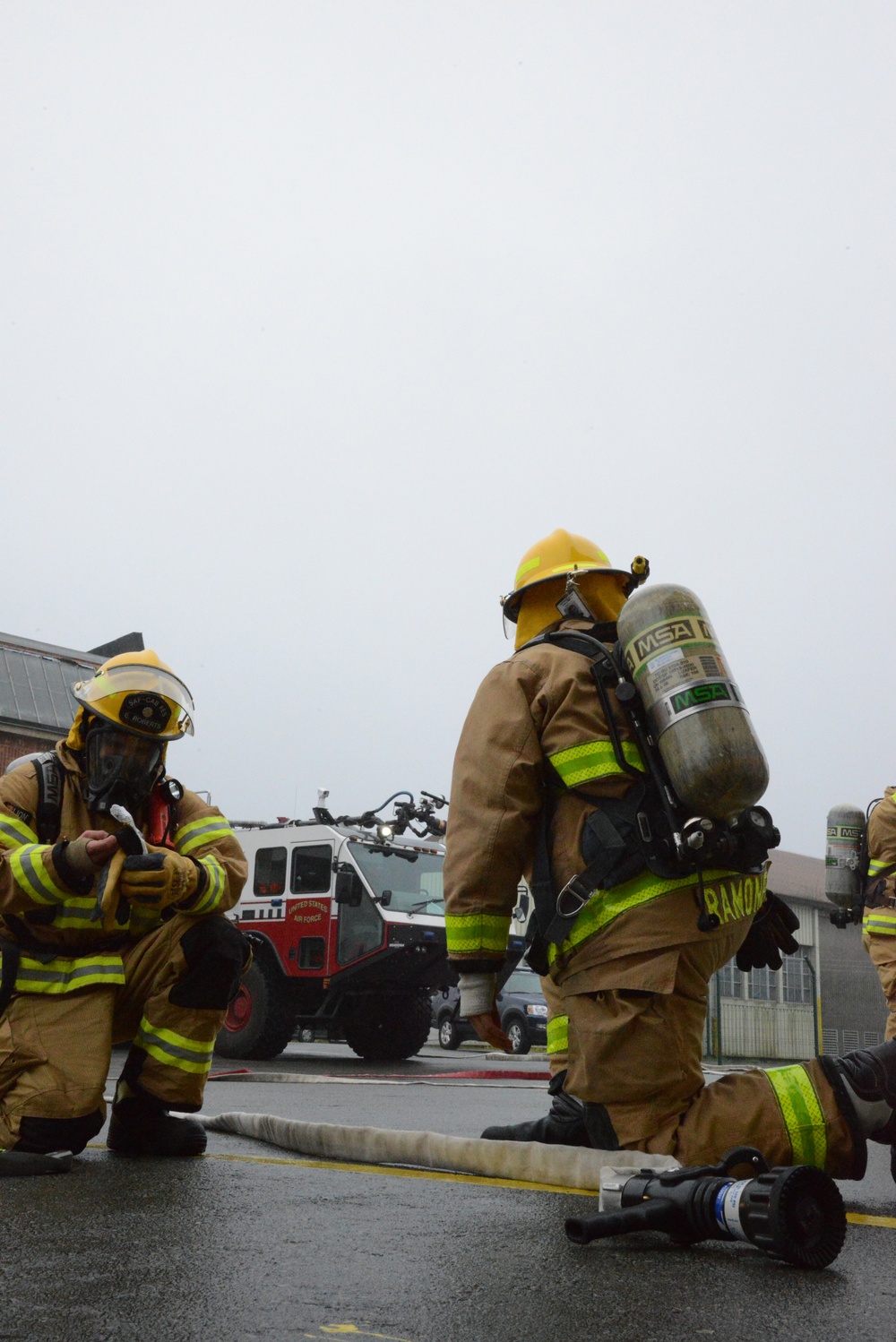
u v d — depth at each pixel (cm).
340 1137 308
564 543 305
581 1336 142
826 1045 2666
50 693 2041
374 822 1202
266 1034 1136
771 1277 174
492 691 267
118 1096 324
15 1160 268
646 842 240
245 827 1295
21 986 297
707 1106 228
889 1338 143
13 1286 163
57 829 305
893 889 494
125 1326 144
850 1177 227
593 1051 238
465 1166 276
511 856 257
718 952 245
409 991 1173
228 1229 204
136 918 318
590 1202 234
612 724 249
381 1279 170
